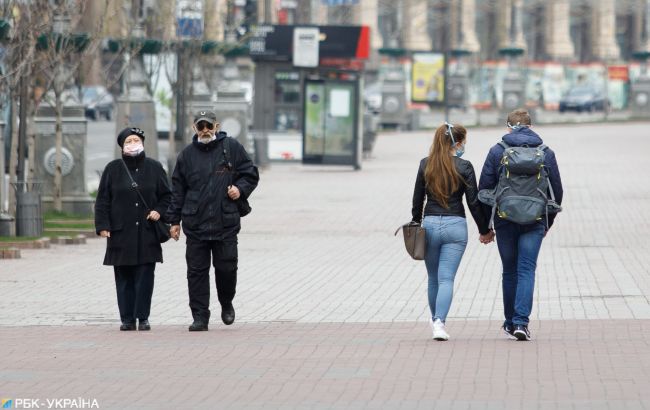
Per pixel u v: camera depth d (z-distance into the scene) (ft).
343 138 347.77
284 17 508.12
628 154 403.13
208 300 109.70
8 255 168.96
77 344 101.09
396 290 137.49
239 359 92.63
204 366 89.81
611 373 84.23
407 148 453.17
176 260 167.32
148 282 110.52
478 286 138.51
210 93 350.84
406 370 86.89
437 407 74.23
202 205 108.06
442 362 89.81
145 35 290.15
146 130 251.39
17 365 90.79
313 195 270.46
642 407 73.10
